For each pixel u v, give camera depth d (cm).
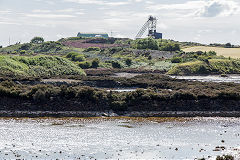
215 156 5912
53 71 16725
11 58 16275
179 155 5966
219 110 9519
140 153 6053
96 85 13225
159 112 9244
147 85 13125
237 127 8150
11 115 8750
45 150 6141
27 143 6531
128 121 8562
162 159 5756
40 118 8662
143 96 9525
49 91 9369
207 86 11962
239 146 6575
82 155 5894
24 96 9231
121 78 14175
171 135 7294
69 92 9431
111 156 5872
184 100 9612
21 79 12538
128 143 6650
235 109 9569
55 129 7619
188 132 7581
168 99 9581
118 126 8025
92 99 9325
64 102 9225
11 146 6331
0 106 8994
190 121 8675
